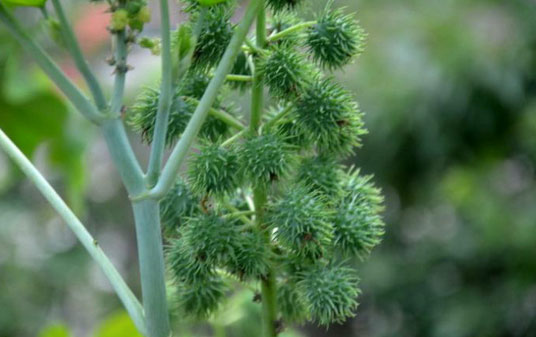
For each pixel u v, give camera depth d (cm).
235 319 90
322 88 76
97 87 70
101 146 248
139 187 71
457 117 215
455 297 234
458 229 243
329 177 77
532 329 222
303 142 78
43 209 231
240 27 70
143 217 71
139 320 72
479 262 234
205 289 78
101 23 179
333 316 76
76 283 228
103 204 252
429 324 240
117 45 70
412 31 217
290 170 76
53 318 222
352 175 79
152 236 72
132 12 70
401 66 215
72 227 73
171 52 70
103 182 254
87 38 179
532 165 229
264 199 76
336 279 76
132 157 71
